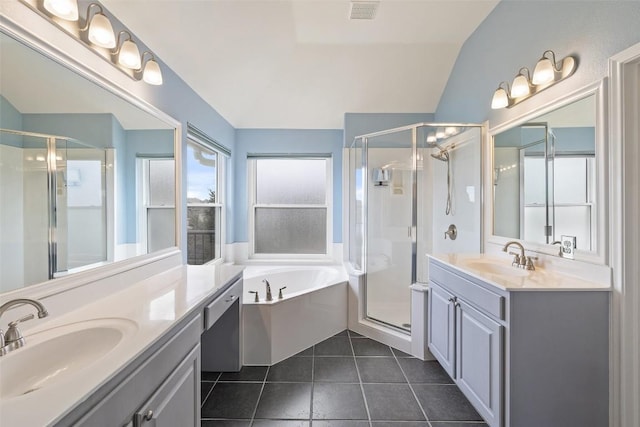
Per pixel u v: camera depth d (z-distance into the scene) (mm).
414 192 2994
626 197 1305
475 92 2586
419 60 2947
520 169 2020
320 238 3889
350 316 2904
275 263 3721
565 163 1629
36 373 919
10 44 1020
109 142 1521
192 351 1291
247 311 2258
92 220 1403
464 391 1751
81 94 1332
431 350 2248
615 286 1333
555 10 1686
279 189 3879
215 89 2680
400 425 1638
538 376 1355
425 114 3480
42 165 1159
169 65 2059
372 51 2850
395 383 2027
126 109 1640
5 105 1015
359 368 2217
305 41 2719
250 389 1958
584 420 1358
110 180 1527
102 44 1290
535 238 1878
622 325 1312
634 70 1303
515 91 1905
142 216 1791
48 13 1116
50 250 1186
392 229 3172
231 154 3582
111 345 1029
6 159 1024
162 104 1988
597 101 1416
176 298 1390
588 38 1472
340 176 3760
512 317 1356
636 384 1305
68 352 999
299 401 1838
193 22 1898
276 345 2299
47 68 1160
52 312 1144
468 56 2703
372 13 2334
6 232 1018
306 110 3486
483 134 2457
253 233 3863
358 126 3510
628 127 1303
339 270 3420
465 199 2666
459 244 2750
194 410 1304
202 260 2990
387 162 3162
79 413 679
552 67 1657
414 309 2410
